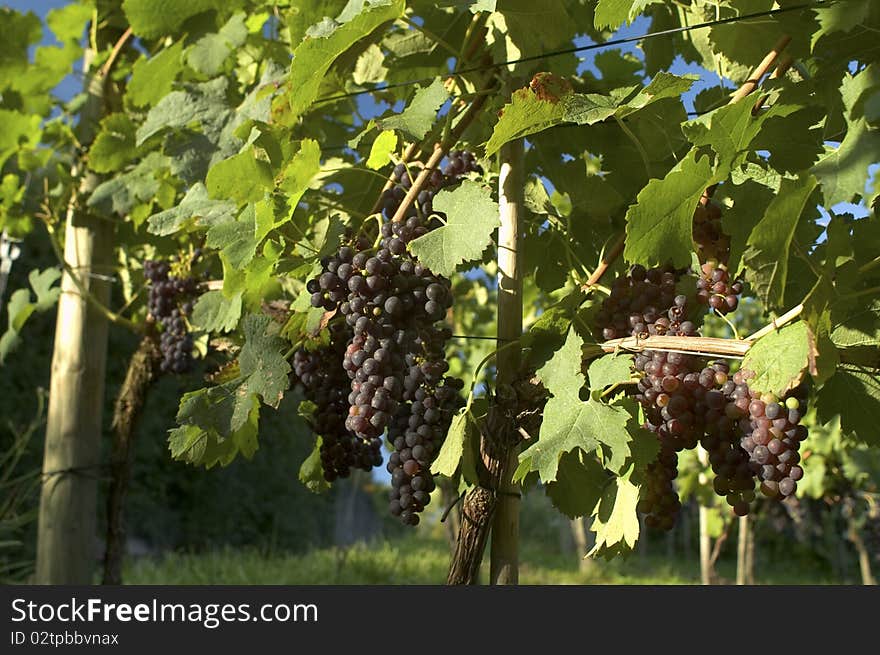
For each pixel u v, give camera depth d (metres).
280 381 1.92
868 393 1.60
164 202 2.96
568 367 1.62
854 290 1.59
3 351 3.81
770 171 1.76
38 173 3.50
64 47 3.46
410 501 1.73
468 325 5.89
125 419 3.51
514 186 1.89
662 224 1.48
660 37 2.28
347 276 1.67
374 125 1.80
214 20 2.69
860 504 6.14
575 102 1.63
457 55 2.00
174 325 2.99
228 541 11.16
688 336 1.59
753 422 1.41
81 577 3.36
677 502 1.66
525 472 1.58
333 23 1.78
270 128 2.03
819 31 1.49
